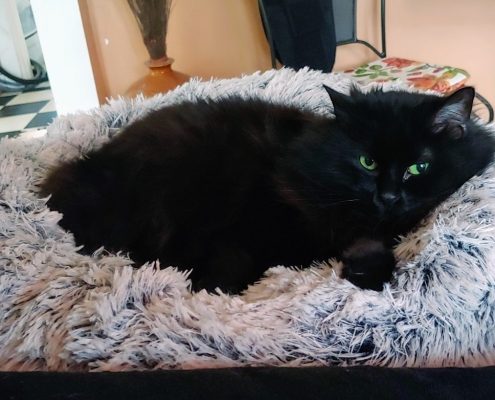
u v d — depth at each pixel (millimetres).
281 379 621
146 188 1057
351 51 2213
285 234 988
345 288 772
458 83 1837
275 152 1024
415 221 907
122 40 2113
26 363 767
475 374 624
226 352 720
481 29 2066
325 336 735
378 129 849
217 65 2203
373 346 729
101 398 604
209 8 2090
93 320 746
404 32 2156
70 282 818
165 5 1869
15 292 827
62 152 1265
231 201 1026
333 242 939
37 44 3260
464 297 748
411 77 1882
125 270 814
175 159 1057
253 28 2121
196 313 756
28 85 3094
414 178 856
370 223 901
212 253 1022
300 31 1840
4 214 951
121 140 1124
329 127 917
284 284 848
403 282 771
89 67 2055
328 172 897
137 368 722
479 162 921
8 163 1123
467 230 798
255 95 1279
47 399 605
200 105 1146
